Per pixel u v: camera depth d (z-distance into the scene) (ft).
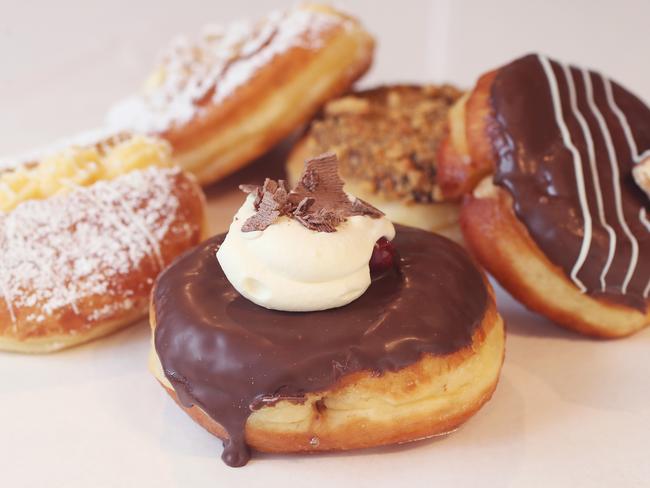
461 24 1.75
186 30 1.72
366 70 1.24
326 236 0.73
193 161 1.14
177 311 0.75
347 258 0.73
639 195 0.90
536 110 0.90
